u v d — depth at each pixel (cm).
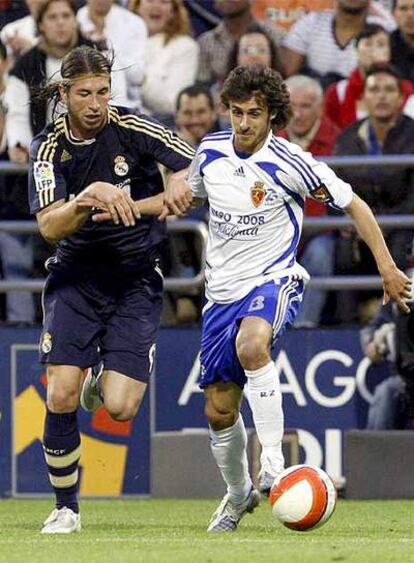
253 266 2228
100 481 3712
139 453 3709
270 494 2067
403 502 3388
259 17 4084
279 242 2241
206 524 2583
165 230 2419
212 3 4081
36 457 3706
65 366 2281
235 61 4062
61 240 2323
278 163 2203
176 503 3456
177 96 3966
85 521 2694
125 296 2358
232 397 2253
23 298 3909
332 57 4041
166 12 4062
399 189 3856
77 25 3978
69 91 2206
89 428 3716
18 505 3381
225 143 2239
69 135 2295
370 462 3484
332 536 2147
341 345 3688
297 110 3988
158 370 3731
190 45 4084
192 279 3750
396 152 3947
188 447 3622
